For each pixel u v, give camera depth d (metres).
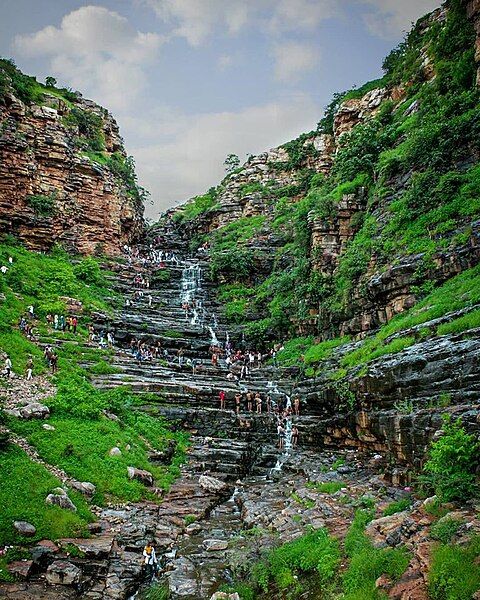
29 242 42.97
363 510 12.90
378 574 8.93
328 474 18.69
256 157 68.69
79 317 34.72
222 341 39.84
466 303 17.67
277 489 19.02
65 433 18.19
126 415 23.12
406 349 17.98
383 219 29.88
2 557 11.20
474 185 23.53
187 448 23.50
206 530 15.31
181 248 64.81
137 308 40.94
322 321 33.28
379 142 36.44
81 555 12.15
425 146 28.16
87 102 59.78
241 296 47.09
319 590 9.82
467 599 7.09
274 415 27.05
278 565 11.30
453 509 10.04
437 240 23.69
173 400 26.98
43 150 46.22
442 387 14.88
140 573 12.08
